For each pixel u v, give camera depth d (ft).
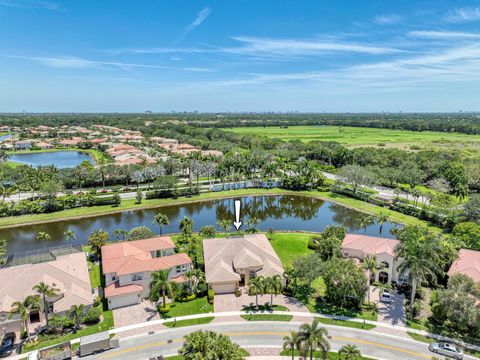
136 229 281.95
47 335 176.45
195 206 436.35
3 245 269.03
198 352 131.85
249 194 473.26
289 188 506.07
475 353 165.37
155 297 187.73
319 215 410.52
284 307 201.77
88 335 168.35
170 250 255.70
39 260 228.02
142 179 501.56
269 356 161.48
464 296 174.29
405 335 177.47
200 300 209.46
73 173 497.87
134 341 171.73
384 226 368.48
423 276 189.26
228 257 236.84
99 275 236.63
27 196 437.58
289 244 292.20
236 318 190.90
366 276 211.00
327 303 207.21
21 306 168.35
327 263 212.43
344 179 476.54
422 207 397.60
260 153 629.51
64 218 372.79
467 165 512.63
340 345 169.37
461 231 271.49
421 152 620.08
